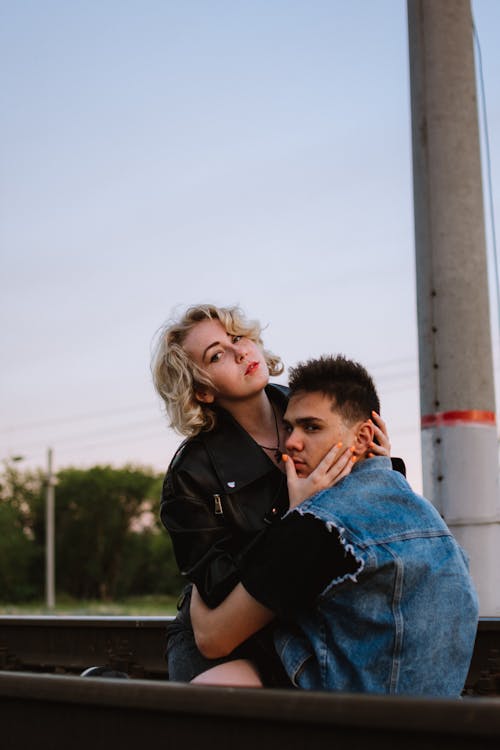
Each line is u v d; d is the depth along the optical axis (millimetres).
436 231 4551
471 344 4438
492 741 1375
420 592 2127
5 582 73500
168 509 2518
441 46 4660
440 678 2129
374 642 2117
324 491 2244
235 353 2629
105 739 1851
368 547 2109
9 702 2041
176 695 1693
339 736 1534
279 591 2154
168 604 69312
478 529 4277
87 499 77438
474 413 4383
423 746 1441
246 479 2496
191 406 2613
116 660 3844
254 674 2340
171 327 2686
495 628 3311
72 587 77250
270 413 2701
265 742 1617
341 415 2297
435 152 4602
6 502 77000
